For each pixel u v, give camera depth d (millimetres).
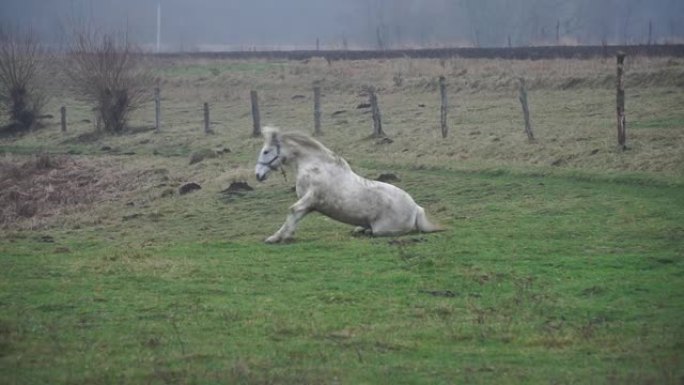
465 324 13031
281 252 17875
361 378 10859
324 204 19062
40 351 11945
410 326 12953
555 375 10984
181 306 13992
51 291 15000
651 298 14234
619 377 10828
